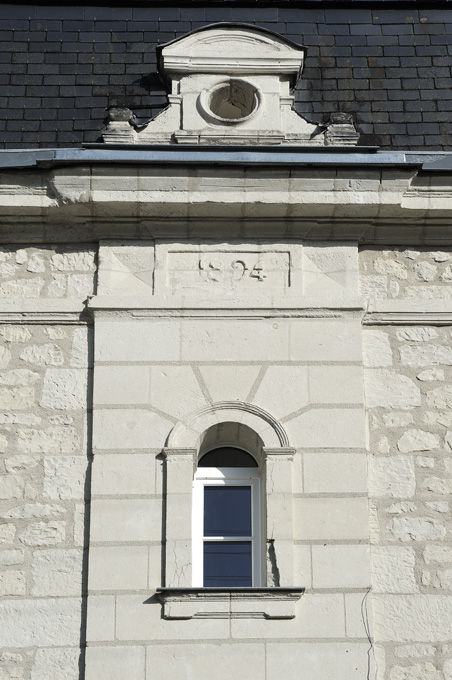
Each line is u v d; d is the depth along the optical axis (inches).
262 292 710.5
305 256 721.0
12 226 724.0
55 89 780.0
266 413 682.8
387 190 708.7
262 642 637.9
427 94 784.3
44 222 722.2
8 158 716.0
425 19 820.0
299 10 819.4
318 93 780.6
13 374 695.1
